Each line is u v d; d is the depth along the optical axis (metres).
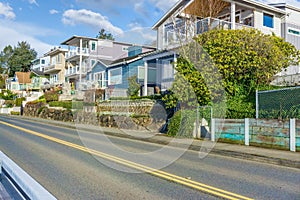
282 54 14.61
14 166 3.58
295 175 6.85
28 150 10.14
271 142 10.41
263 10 22.62
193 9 21.31
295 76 15.67
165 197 5.02
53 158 8.62
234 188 5.60
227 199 4.90
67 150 10.12
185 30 17.23
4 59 93.38
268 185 5.86
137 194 5.20
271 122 10.42
